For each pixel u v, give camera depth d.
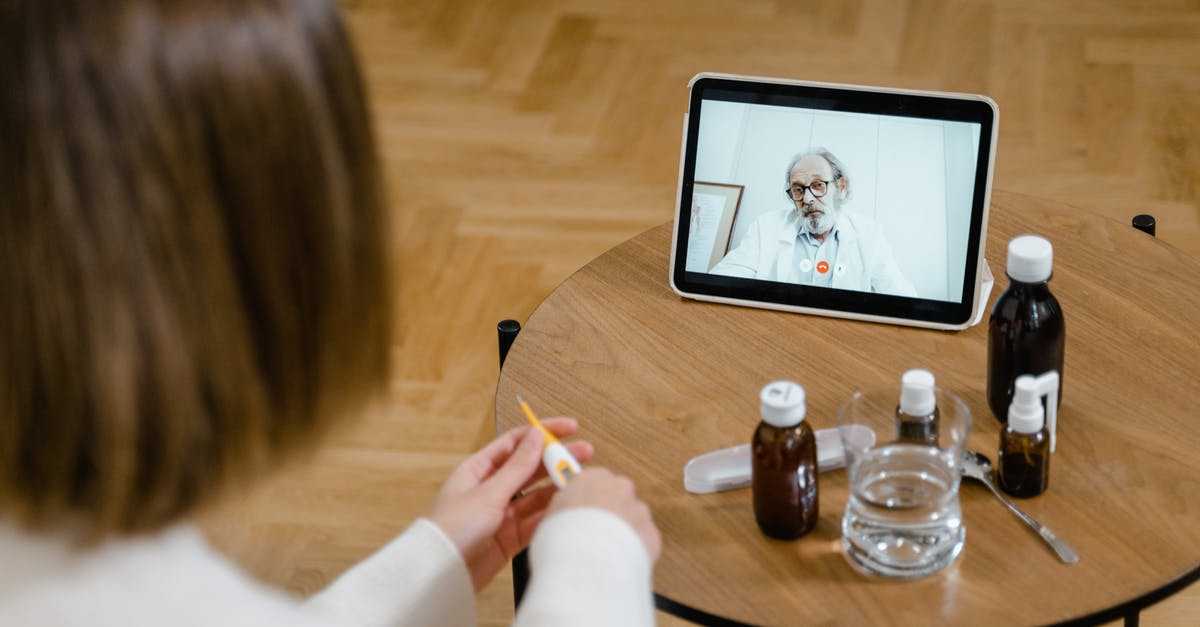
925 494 0.98
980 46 3.28
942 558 1.00
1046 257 1.06
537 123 3.08
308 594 1.87
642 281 1.38
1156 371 1.19
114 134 0.45
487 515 0.95
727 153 1.31
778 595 0.99
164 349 0.46
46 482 0.49
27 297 0.45
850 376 1.22
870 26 3.41
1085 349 1.23
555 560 0.72
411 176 2.89
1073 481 1.07
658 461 1.13
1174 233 2.57
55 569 0.53
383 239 0.54
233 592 0.57
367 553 1.95
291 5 0.48
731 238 1.33
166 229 0.46
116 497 0.48
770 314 1.32
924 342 1.27
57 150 0.45
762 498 1.02
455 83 3.27
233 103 0.46
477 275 2.55
